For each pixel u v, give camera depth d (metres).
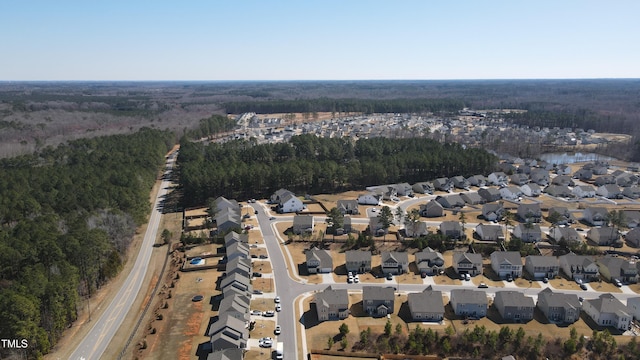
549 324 92.75
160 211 164.50
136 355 82.69
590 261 112.38
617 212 151.62
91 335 89.00
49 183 154.62
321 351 83.56
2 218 128.25
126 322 93.50
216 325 85.88
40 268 90.94
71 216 127.00
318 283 109.88
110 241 119.62
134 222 137.88
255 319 93.69
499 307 96.94
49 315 83.88
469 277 111.88
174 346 85.00
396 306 99.44
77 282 95.00
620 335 89.19
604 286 108.69
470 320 94.19
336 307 93.88
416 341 85.62
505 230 142.25
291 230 144.12
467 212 161.50
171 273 114.94
